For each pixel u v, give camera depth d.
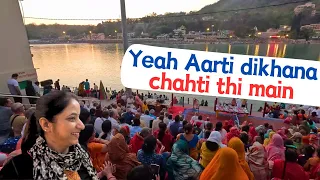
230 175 2.82
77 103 1.23
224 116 15.30
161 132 5.30
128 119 8.97
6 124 5.34
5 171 1.14
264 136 7.79
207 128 6.65
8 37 11.86
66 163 1.21
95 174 1.39
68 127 1.17
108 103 17.03
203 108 17.42
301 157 4.70
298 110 16.31
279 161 3.72
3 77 11.47
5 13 11.72
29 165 1.15
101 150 3.11
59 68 56.38
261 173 3.86
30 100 10.31
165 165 3.57
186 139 4.40
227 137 6.74
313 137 6.58
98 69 55.16
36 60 66.81
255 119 15.28
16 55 12.29
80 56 74.75
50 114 1.16
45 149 1.17
